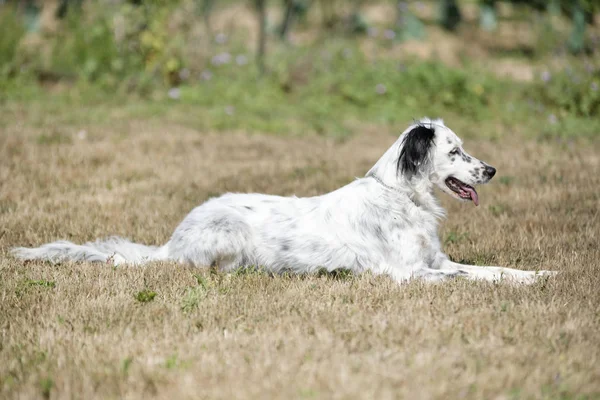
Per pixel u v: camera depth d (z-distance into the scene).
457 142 9.83
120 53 28.31
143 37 28.02
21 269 9.73
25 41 31.98
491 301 8.38
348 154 19.02
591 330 7.39
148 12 28.36
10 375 6.46
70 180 15.70
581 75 25.58
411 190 9.78
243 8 44.03
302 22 43.25
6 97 25.23
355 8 40.25
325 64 31.20
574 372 6.36
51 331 7.39
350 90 27.97
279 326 7.49
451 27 42.56
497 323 7.53
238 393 5.93
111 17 29.42
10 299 8.48
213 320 7.75
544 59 34.78
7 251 10.91
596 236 11.55
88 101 25.44
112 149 18.33
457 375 6.28
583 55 31.45
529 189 14.85
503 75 31.23
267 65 30.89
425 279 9.47
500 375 6.23
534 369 6.42
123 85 27.27
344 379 6.07
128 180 16.06
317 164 17.62
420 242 9.73
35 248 10.42
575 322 7.54
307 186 15.22
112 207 13.61
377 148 20.03
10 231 11.92
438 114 26.11
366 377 6.14
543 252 10.77
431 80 27.53
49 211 13.34
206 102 26.34
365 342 7.05
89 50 28.19
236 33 36.72
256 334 7.28
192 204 13.87
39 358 6.83
